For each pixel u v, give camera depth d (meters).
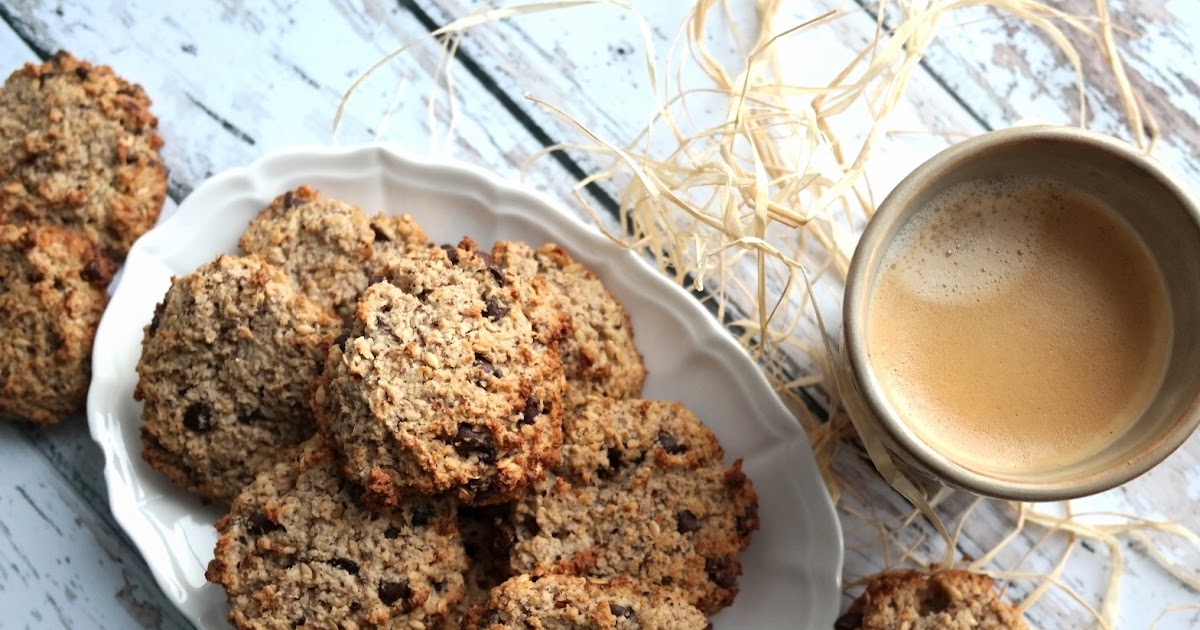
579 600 0.47
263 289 0.49
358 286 0.50
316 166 0.51
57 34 0.54
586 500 0.49
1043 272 0.47
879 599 0.49
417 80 0.54
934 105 0.53
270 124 0.54
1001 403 0.47
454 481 0.47
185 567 0.50
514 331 0.48
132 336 0.51
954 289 0.47
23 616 0.52
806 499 0.50
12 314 0.51
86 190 0.52
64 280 0.51
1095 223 0.47
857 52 0.53
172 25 0.54
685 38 0.53
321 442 0.49
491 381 0.47
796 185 0.49
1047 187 0.47
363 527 0.48
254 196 0.51
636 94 0.54
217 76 0.54
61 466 0.53
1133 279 0.47
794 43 0.53
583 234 0.51
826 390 0.53
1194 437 0.52
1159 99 0.53
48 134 0.51
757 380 0.50
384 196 0.52
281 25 0.54
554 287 0.50
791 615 0.50
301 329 0.49
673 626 0.47
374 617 0.48
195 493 0.50
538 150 0.54
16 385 0.51
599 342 0.50
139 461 0.51
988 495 0.45
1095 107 0.53
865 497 0.52
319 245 0.51
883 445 0.49
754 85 0.51
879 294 0.47
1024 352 0.47
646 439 0.49
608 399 0.50
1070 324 0.47
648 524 0.49
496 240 0.51
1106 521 0.52
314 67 0.54
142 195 0.52
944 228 0.47
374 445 0.47
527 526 0.49
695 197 0.53
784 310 0.53
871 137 0.49
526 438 0.47
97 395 0.50
